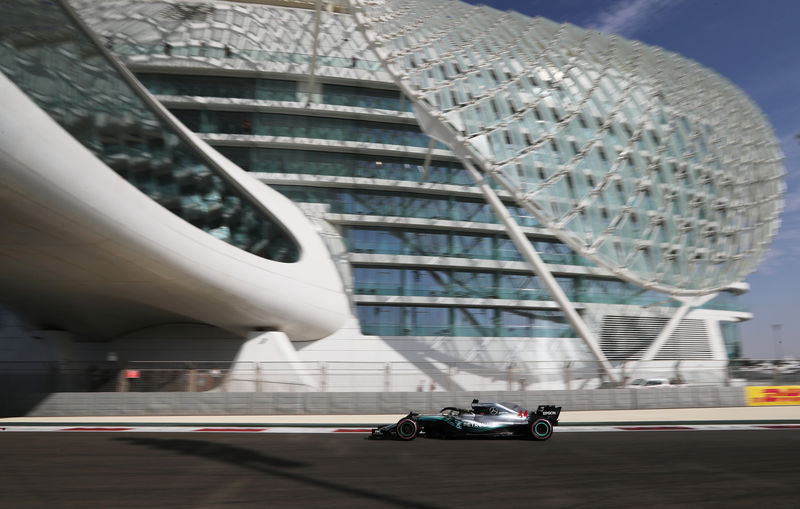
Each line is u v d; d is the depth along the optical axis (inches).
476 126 1097.4
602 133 1150.3
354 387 1020.5
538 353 1343.5
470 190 1408.7
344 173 1382.9
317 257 1139.3
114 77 768.3
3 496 280.5
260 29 1455.5
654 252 1131.3
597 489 306.2
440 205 1421.0
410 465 392.5
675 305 1409.9
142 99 816.9
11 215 656.4
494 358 1318.9
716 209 1240.8
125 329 1130.7
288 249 1102.4
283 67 1398.9
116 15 1384.1
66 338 1117.1
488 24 1417.3
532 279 1423.5
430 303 1323.8
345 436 612.4
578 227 1073.5
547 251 1448.1
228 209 975.6
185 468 373.7
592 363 1151.6
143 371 928.9
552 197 1073.5
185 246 824.9
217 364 1071.0
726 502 273.9
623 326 1384.1
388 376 1033.5
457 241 1407.5
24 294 917.8
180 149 882.1
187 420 823.7
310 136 1392.7
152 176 816.3
